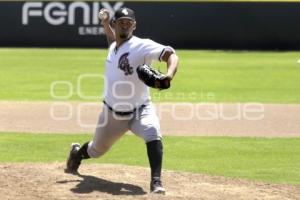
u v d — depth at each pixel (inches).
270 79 2472.9
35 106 1793.8
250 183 912.9
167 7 3639.3
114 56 794.8
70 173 899.4
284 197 819.4
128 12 781.9
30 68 2721.5
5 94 2034.9
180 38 3654.0
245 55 3336.6
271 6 3597.4
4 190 789.9
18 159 1139.3
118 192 792.9
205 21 3636.8
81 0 3668.8
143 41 778.8
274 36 3612.2
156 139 785.6
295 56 3289.9
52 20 3678.6
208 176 954.1
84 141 1318.9
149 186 834.2
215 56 3272.6
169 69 739.4
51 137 1363.2
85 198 756.0
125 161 1139.3
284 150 1255.5
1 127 1470.2
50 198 755.4
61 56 3198.8
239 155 1205.7
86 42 3693.4
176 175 943.0
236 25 3627.0
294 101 1943.9
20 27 3686.0
